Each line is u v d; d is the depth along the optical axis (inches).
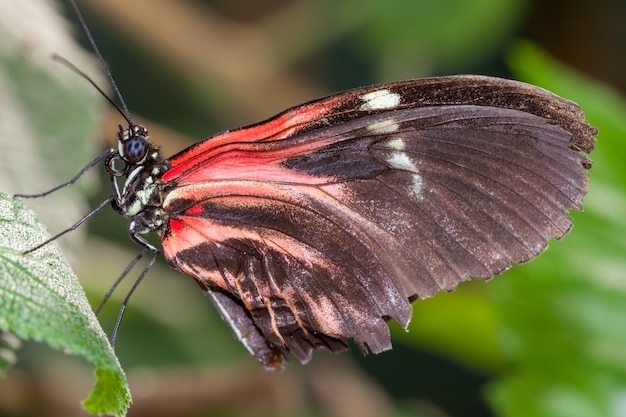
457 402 22.1
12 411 16.1
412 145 14.2
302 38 18.3
